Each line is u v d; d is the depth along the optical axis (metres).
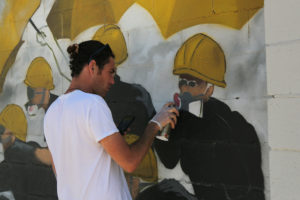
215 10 1.95
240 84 1.88
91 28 2.51
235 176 1.90
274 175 1.69
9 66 3.04
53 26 2.73
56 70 2.72
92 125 1.50
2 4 3.07
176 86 2.12
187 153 2.08
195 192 2.04
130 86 2.33
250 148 1.84
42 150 2.82
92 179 1.54
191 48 2.05
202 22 2.00
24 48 2.94
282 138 1.66
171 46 2.13
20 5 2.95
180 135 2.10
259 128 1.81
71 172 1.56
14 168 3.02
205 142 2.01
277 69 1.67
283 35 1.65
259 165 1.81
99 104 1.53
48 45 2.77
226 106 1.92
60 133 1.60
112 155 1.52
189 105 2.06
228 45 1.91
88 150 1.54
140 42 2.27
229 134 1.92
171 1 2.12
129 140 2.33
